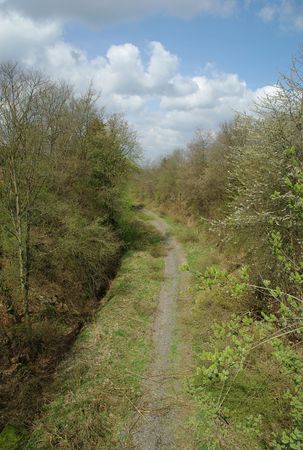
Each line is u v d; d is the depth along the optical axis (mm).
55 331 14078
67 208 17016
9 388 10984
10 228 13492
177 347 13523
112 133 27125
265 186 11672
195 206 35719
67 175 20922
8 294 13883
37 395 10797
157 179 52844
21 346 12531
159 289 19734
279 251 5121
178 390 10906
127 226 30516
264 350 11055
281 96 11031
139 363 12531
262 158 11867
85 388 11133
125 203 28391
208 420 9195
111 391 10992
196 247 27906
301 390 4914
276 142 11195
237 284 4793
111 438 9242
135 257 25828
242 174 14102
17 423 9633
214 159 29516
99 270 19703
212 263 21641
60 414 10047
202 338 13570
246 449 8234
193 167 34875
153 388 11133
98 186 25859
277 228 11016
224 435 8648
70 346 13695
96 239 18438
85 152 24516
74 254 16969
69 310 16219
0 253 14305
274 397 9133
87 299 17953
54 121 19000
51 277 16734
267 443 8156
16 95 11461
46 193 15562
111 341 13977
